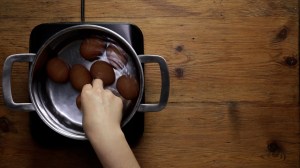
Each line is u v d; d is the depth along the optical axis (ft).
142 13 3.38
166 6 3.39
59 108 3.06
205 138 3.36
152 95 3.33
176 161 3.33
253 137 3.38
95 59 3.07
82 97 2.75
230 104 3.39
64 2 3.36
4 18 3.33
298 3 3.42
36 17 3.34
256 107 3.40
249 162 3.37
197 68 3.38
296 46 3.44
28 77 3.03
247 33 3.43
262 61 3.43
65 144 3.25
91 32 3.04
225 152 3.36
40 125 3.17
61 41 3.04
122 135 2.72
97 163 3.29
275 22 3.44
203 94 3.38
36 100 2.91
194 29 3.40
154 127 3.34
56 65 2.99
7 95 2.85
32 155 3.28
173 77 3.37
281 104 3.41
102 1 3.36
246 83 3.41
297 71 3.43
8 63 2.83
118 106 2.78
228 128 3.37
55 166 3.28
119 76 3.03
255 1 3.44
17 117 3.30
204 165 3.34
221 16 3.42
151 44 3.37
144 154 3.31
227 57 3.41
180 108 3.36
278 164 3.38
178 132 3.34
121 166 2.68
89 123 2.69
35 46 3.08
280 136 3.39
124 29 3.13
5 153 3.27
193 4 3.41
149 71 3.34
